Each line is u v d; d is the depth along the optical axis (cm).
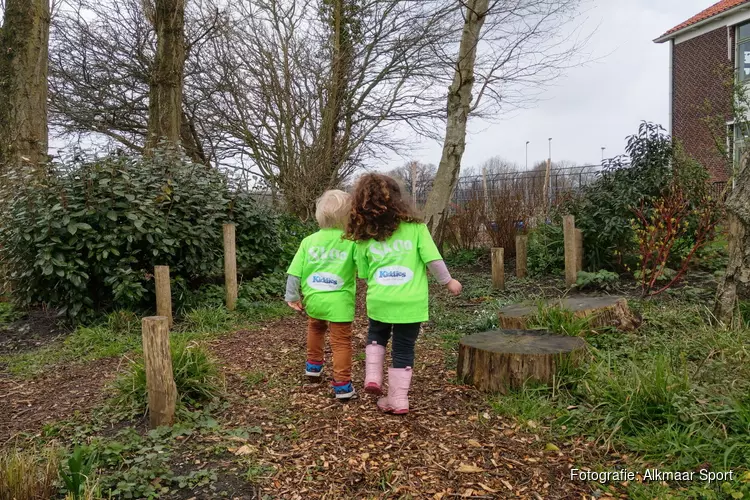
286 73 1391
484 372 382
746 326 444
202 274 698
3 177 702
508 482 271
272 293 779
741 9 1811
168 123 993
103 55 1466
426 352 491
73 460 245
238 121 1487
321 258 374
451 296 764
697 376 356
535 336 416
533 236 973
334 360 377
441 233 1045
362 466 287
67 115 1450
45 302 617
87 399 389
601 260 823
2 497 241
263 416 352
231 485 269
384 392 390
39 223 571
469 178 1720
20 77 795
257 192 873
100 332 562
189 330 595
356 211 346
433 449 303
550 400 354
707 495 246
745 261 473
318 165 1411
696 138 1984
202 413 349
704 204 748
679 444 285
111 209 613
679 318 508
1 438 329
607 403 331
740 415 296
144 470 270
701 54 1983
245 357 485
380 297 342
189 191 689
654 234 634
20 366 483
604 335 471
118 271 595
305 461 292
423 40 1323
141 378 365
